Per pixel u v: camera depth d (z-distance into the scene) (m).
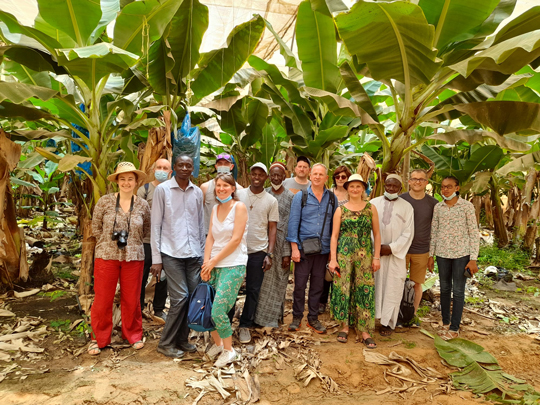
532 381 3.08
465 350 3.35
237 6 5.76
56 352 3.10
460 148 7.74
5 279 4.36
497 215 8.22
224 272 2.96
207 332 3.51
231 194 3.15
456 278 3.86
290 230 3.64
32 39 3.62
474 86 3.90
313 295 3.77
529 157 5.64
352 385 2.91
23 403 2.42
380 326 3.95
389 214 3.82
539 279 6.07
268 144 6.83
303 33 4.44
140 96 4.97
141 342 3.26
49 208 8.64
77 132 4.08
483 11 3.51
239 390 2.69
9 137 4.19
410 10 3.07
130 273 3.14
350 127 5.66
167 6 3.61
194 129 4.41
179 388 2.67
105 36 4.52
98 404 2.46
